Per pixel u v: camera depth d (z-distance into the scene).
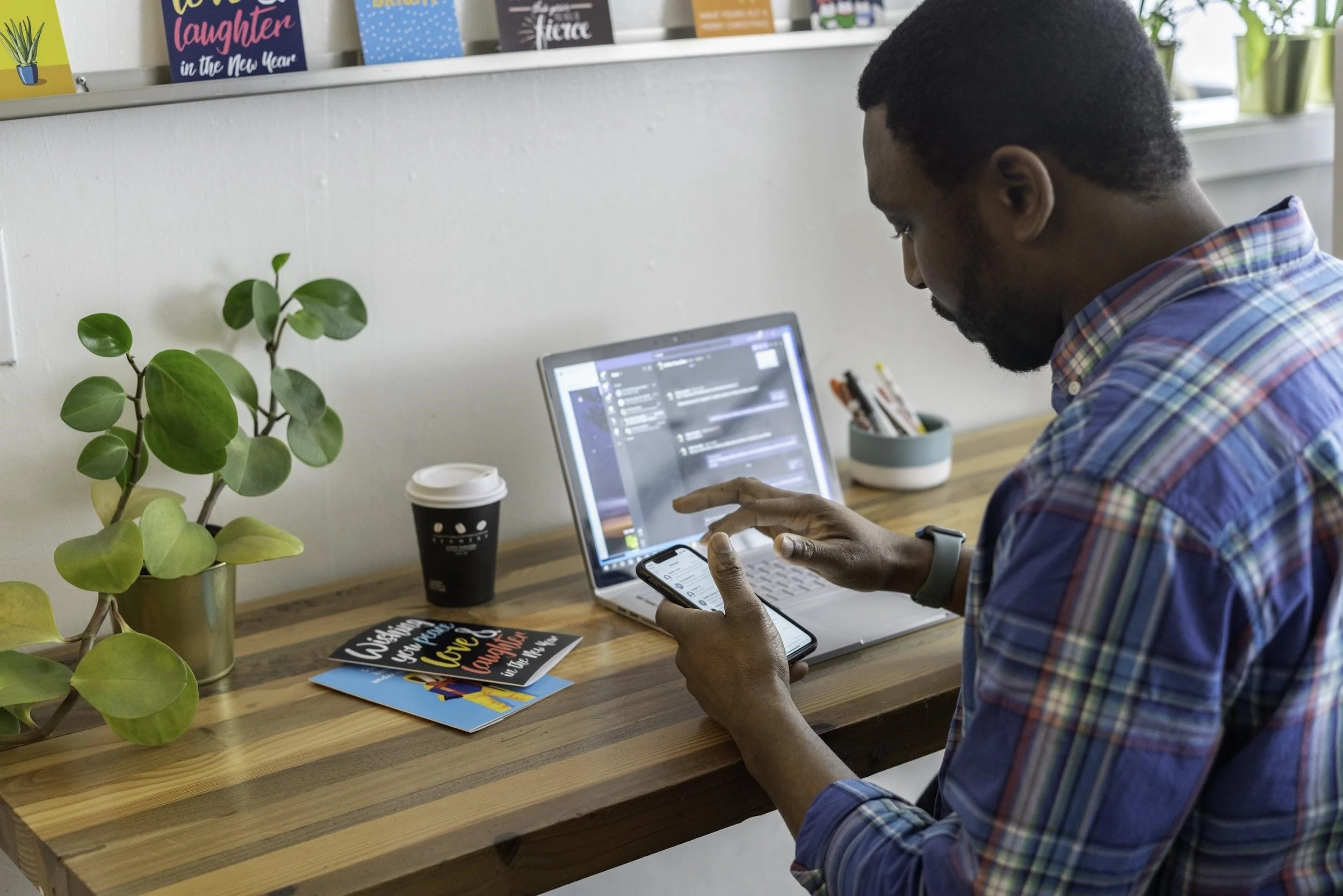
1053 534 0.66
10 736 1.00
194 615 1.09
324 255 1.31
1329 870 0.72
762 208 1.57
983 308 0.83
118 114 1.18
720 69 1.49
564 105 1.40
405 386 1.39
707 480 1.39
